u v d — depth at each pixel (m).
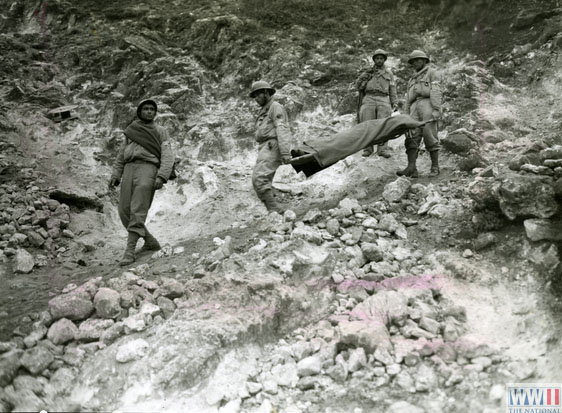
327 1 12.07
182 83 9.52
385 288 4.19
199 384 3.39
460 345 3.60
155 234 6.34
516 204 4.46
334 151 5.47
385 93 6.82
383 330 3.68
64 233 5.96
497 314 3.89
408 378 3.38
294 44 10.32
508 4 10.11
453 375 3.38
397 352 3.55
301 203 6.39
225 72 10.05
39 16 11.99
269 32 10.98
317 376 3.47
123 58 10.31
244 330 3.68
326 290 4.18
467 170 6.09
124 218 5.25
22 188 6.68
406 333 3.75
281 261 4.26
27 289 4.63
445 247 4.71
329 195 6.45
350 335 3.60
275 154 5.58
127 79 9.77
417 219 5.15
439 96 6.12
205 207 6.69
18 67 9.90
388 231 4.91
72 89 9.84
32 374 3.38
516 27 9.61
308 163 5.54
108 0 12.56
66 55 10.55
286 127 5.53
